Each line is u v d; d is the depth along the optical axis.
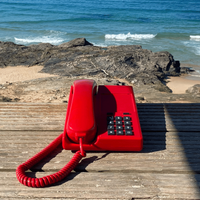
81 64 15.45
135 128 1.76
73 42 19.98
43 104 2.51
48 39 31.19
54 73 15.04
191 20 47.78
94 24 41.50
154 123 2.17
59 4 65.81
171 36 33.97
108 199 1.37
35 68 16.39
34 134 2.02
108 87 2.10
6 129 2.08
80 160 1.70
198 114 2.32
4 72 15.73
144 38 32.69
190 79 15.73
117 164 1.66
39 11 53.28
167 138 1.96
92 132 1.67
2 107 2.43
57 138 1.85
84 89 1.88
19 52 18.42
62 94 9.87
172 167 1.63
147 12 55.94
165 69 16.30
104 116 1.85
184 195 1.41
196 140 1.94
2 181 1.50
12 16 46.56
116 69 14.57
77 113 1.72
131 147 1.72
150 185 1.48
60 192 1.42
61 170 1.53
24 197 1.38
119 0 82.00
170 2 80.38
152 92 10.83
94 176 1.56
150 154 1.76
